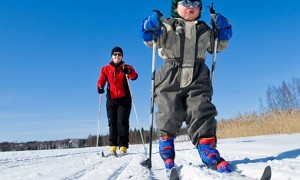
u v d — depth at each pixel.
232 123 19.27
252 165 2.89
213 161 2.84
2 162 5.63
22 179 3.24
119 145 6.66
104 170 3.72
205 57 3.39
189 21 3.43
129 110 6.75
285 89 43.62
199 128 3.11
